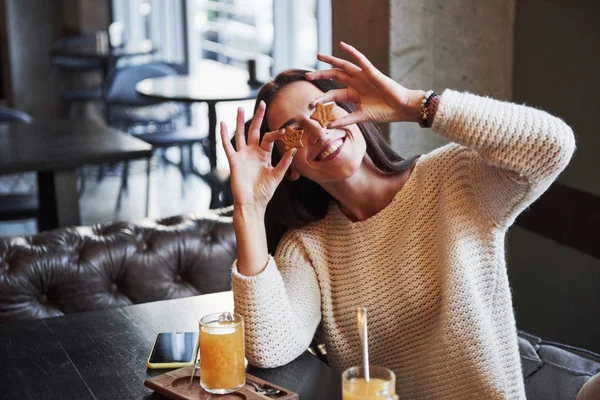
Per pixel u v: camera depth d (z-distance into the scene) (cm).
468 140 146
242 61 604
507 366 165
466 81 269
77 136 398
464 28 265
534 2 260
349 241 171
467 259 160
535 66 263
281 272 172
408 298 166
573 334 261
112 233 251
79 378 153
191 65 689
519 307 283
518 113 146
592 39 239
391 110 151
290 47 504
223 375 138
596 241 246
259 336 153
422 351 169
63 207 383
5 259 236
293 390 146
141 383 150
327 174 159
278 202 172
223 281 257
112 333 175
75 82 786
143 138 512
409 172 173
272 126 162
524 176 147
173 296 250
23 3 761
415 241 167
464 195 163
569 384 206
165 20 728
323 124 153
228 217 266
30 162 345
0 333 177
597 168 243
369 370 118
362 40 271
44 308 238
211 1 663
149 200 561
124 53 664
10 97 774
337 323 172
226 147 155
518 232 278
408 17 258
